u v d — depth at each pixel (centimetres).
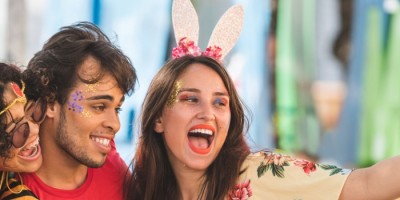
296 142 598
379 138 596
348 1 575
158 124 346
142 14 573
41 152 327
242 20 364
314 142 597
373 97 586
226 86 340
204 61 340
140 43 573
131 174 357
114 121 326
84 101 320
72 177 333
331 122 597
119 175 354
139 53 573
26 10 582
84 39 326
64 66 320
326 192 312
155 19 573
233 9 363
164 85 340
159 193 352
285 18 578
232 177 332
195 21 361
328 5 576
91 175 343
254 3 574
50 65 321
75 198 333
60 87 321
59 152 327
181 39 350
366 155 595
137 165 355
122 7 571
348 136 595
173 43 574
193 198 345
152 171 350
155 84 345
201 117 333
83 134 322
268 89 580
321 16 578
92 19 572
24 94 303
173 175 352
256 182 328
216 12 567
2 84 295
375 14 576
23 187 312
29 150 309
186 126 336
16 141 300
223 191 333
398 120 595
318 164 323
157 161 351
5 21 584
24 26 582
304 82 592
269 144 591
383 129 595
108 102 324
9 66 304
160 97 341
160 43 573
